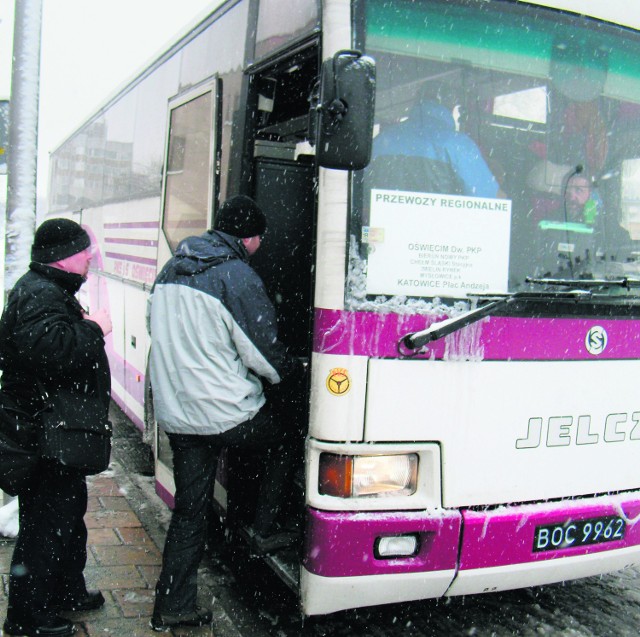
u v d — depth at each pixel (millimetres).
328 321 3346
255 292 3576
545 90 3816
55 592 3684
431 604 4352
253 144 4250
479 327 3496
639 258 4004
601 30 3945
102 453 3529
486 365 3525
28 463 3436
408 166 3514
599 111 3939
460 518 3482
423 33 3578
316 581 3375
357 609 4242
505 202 3686
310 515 3393
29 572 3531
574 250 3834
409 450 3428
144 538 4848
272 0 4027
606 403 3803
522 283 3693
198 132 4992
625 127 4008
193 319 3574
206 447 3730
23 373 3510
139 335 6629
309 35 3588
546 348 3639
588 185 3893
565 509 3676
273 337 3584
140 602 4012
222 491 4402
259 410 3691
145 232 6531
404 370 3400
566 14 3865
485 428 3541
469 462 3521
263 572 4598
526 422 3619
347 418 3336
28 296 3391
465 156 3627
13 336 3410
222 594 4262
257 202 4199
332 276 3352
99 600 3934
